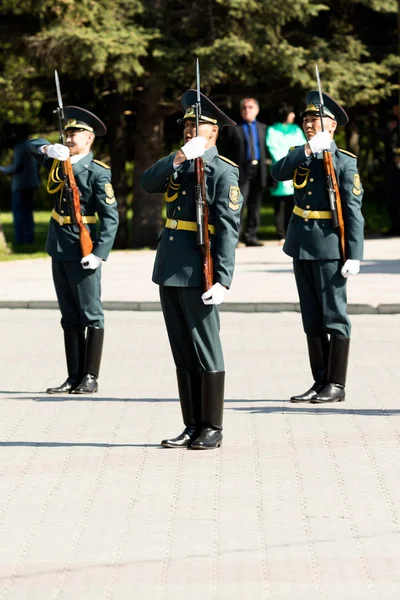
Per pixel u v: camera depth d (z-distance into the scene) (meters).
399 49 44.53
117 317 27.34
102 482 14.17
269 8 40.53
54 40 38.69
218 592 10.55
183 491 13.74
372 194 55.97
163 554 11.59
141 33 40.12
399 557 11.41
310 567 11.17
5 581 10.95
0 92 43.00
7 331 25.64
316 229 18.44
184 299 15.45
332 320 18.47
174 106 44.84
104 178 19.23
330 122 18.42
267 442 16.00
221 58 40.06
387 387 19.50
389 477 14.24
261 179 40.38
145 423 17.23
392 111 47.25
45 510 13.10
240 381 20.16
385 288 29.78
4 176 73.00
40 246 46.75
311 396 18.50
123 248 46.53
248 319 26.83
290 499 13.38
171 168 15.14
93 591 10.65
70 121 19.34
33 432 16.77
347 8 45.03
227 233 15.30
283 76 42.56
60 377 20.75
